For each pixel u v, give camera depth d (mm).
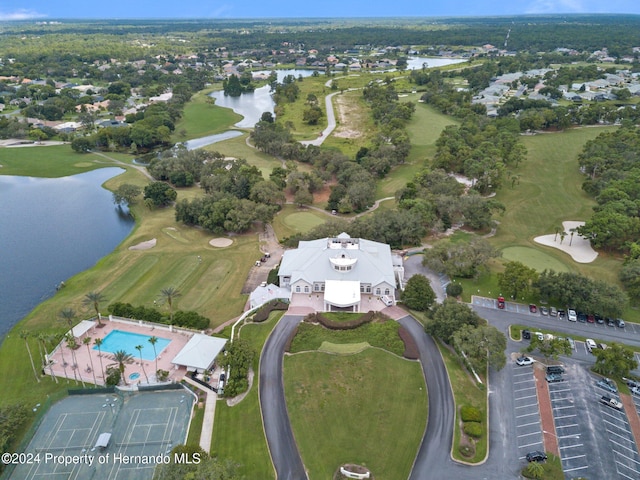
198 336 110375
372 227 160125
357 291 126250
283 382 100375
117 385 99000
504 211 191375
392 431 88188
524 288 127312
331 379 101125
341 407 93625
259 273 147500
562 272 138000
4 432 84000
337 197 198750
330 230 157125
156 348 111125
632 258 142125
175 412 93312
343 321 119188
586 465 80812
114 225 191375
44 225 190375
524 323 121062
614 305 118000
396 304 128250
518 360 105625
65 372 102812
